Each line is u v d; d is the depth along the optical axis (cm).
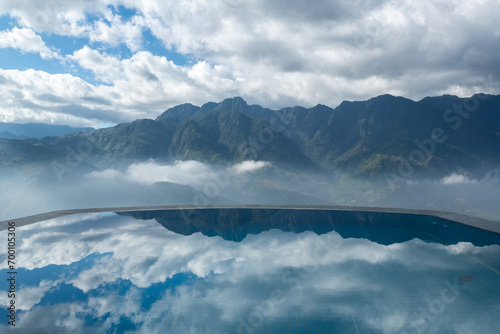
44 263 1039
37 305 746
